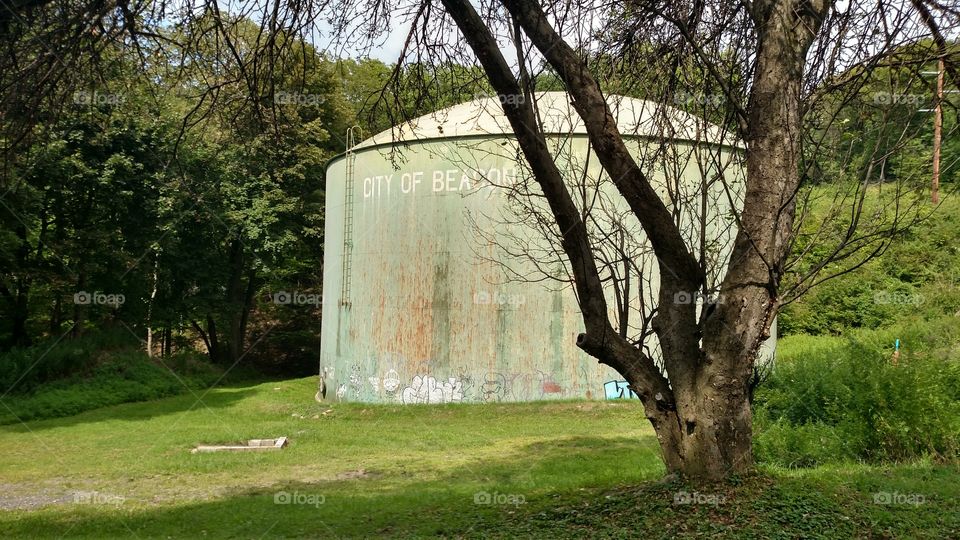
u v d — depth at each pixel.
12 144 8.09
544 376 20.95
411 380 21.98
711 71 7.16
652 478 8.50
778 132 7.07
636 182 7.30
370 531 8.45
